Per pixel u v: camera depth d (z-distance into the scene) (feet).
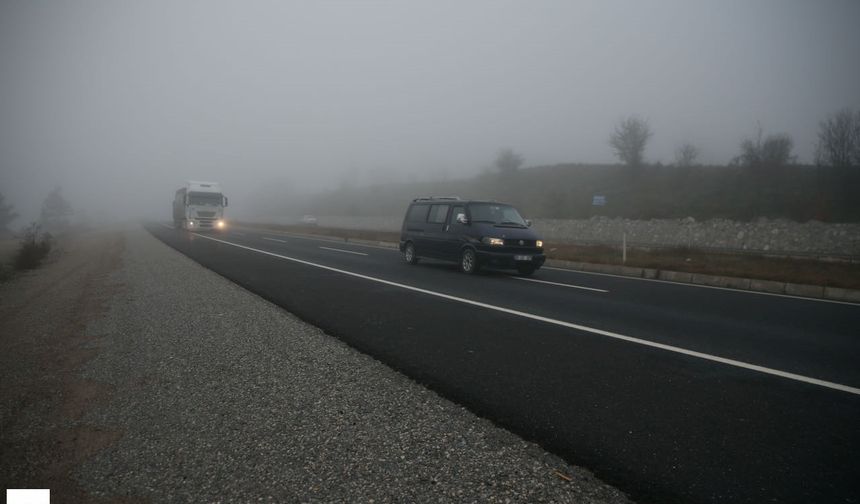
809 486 7.84
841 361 15.17
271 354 15.10
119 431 10.00
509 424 10.16
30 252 47.24
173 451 9.10
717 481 8.00
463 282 32.12
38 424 10.40
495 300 25.17
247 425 10.15
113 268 40.09
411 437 9.57
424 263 45.52
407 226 45.19
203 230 116.26
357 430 9.87
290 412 10.78
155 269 37.65
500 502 7.39
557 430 9.90
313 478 8.07
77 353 15.74
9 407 11.34
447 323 19.52
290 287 28.50
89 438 9.72
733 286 34.17
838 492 7.66
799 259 48.83
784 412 10.93
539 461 8.67
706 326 20.13
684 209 111.65
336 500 7.44
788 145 118.83
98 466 8.63
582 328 19.08
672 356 15.37
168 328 18.70
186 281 30.86
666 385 12.64
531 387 12.39
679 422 10.32
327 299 24.66
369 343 16.40
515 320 20.30
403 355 15.08
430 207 42.96
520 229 37.11
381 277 33.78
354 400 11.44
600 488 7.83
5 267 45.06
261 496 7.57
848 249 70.18
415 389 12.16
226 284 29.37
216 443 9.38
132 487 7.92
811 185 104.83
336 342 16.43
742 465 8.52
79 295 27.45
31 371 13.97
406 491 7.68
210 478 8.14
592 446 9.23
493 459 8.72
